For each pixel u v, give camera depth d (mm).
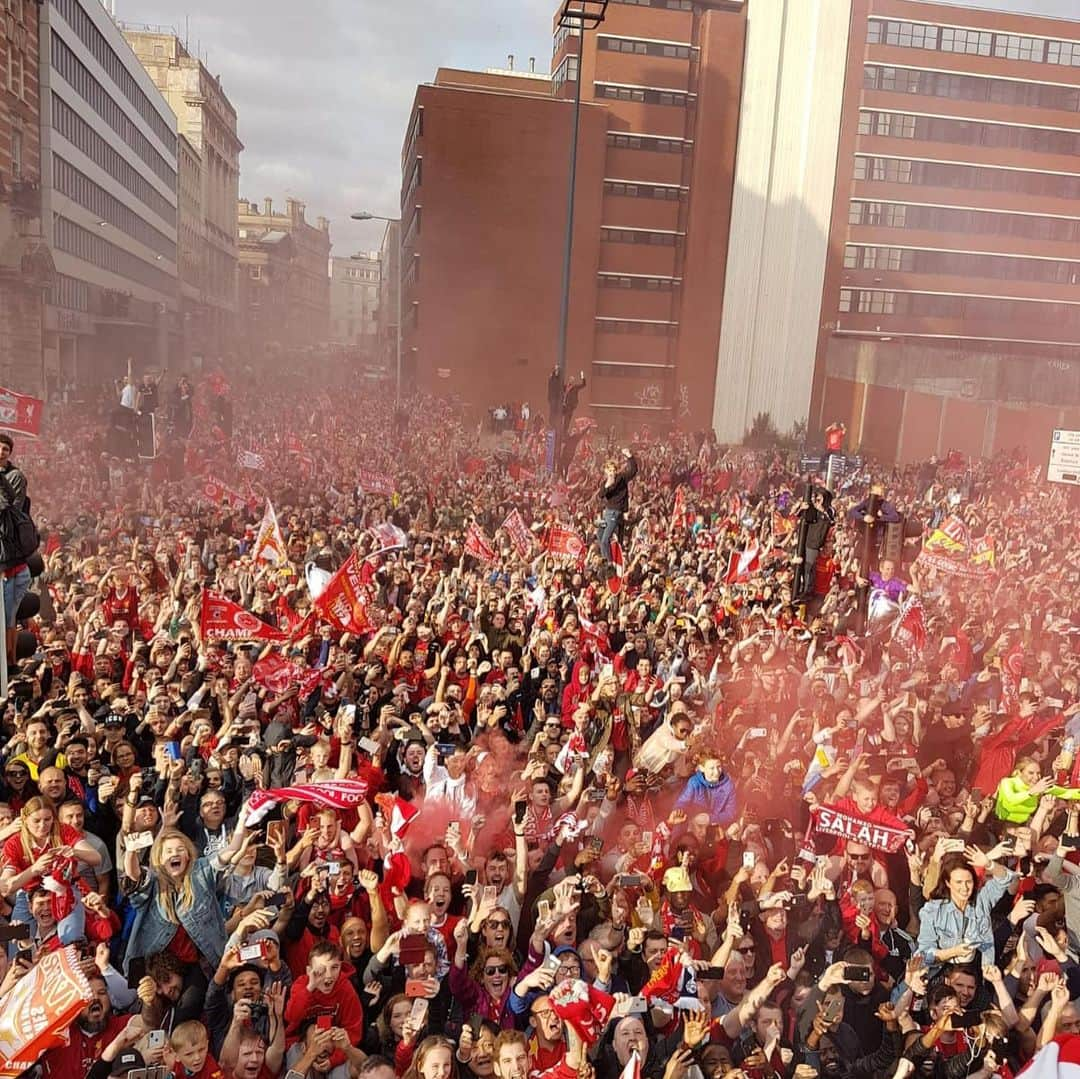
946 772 9109
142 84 74000
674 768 9086
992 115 58781
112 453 24172
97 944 5914
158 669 9773
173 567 14742
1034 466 37812
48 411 34000
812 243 59094
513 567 15828
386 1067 5117
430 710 9133
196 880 6168
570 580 15312
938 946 6746
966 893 6801
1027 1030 6246
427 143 56656
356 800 6738
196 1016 5617
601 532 18672
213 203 110188
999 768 9672
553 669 11266
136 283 74625
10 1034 4488
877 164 58719
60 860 6078
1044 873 7691
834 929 6832
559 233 58000
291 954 6129
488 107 56688
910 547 19078
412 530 18078
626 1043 5523
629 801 8289
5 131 44094
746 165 58844
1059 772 8898
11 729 8641
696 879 7297
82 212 57125
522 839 6961
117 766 7469
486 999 6043
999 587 16781
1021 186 59844
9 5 44094
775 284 59812
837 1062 6023
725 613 14109
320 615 11375
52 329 51531
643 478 32188
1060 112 59406
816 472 37688
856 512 17141
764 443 59344
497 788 8234
